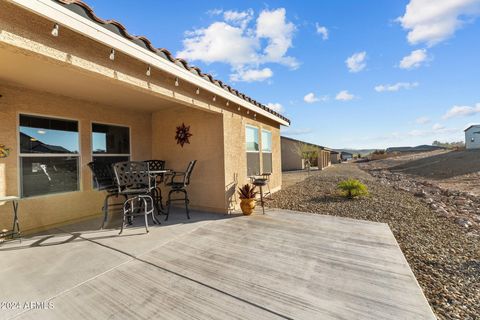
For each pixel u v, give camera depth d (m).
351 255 2.80
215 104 4.69
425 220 4.71
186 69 3.68
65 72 3.15
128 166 3.70
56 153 4.18
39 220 3.85
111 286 2.14
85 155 4.61
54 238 3.40
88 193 4.60
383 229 3.79
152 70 3.33
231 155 5.24
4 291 2.06
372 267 2.50
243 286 2.15
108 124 5.05
